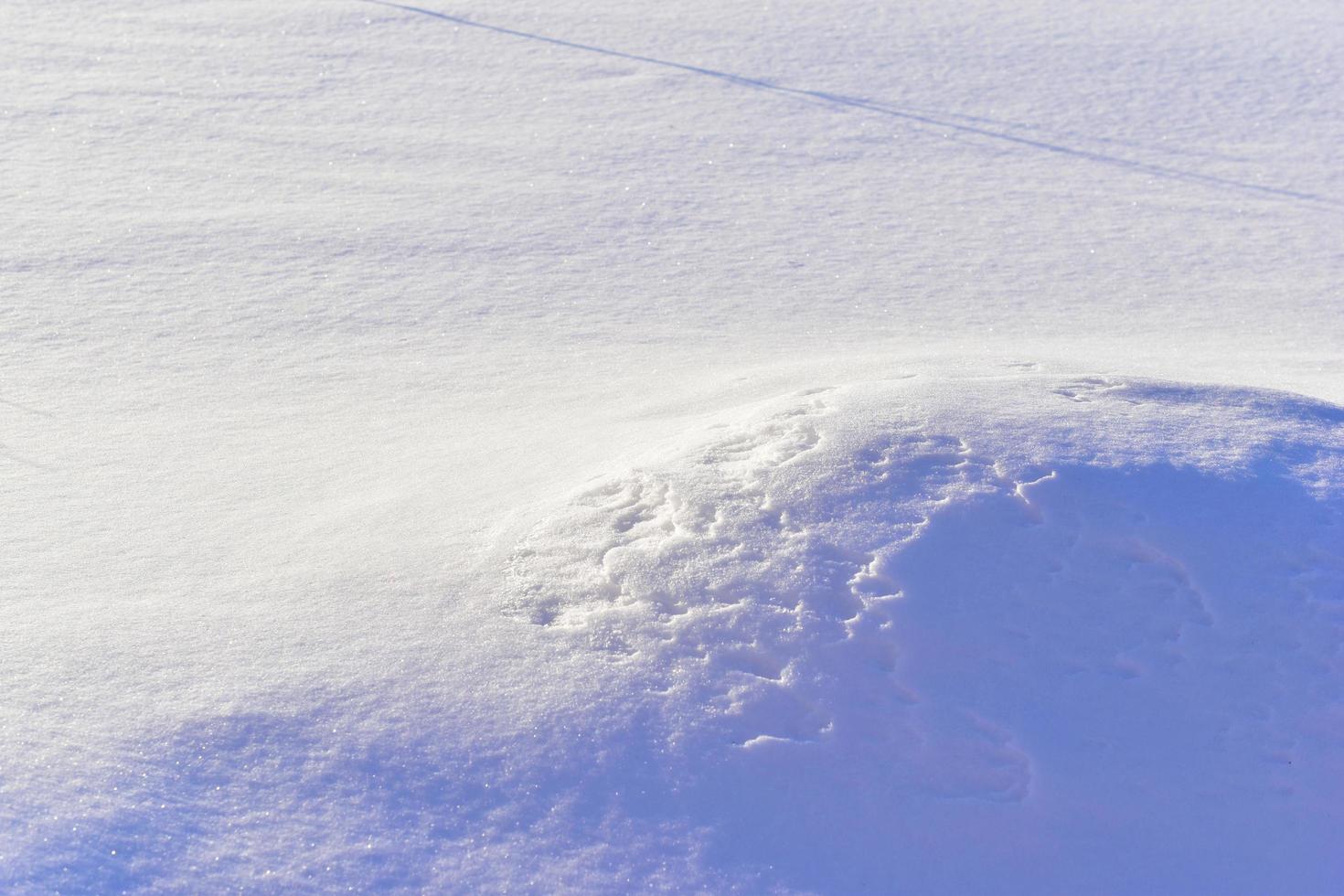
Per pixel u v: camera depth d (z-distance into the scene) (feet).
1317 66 56.85
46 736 9.80
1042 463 12.98
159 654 11.00
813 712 10.73
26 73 43.73
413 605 11.76
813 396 14.99
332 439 18.10
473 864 9.30
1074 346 26.12
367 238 30.42
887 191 38.52
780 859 9.75
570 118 43.24
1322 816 10.61
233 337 23.36
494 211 33.42
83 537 14.12
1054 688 11.12
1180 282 32.78
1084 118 48.21
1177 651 11.51
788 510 12.43
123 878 8.75
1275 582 12.12
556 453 15.94
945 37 57.67
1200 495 12.84
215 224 30.45
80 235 28.78
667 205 35.35
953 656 11.24
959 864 9.94
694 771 10.20
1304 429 14.49
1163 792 10.57
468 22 54.85
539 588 11.93
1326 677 11.50
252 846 9.14
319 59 48.21
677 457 13.82
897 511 12.36
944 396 14.43
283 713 10.25
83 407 19.44
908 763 10.48
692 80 48.73
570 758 10.14
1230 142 46.60
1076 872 10.03
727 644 11.18
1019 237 35.32
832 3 62.28
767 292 29.14
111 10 53.47
